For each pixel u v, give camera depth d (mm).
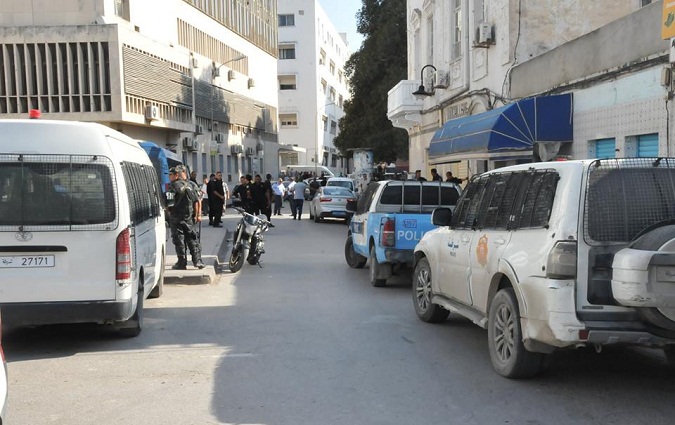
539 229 5676
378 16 42656
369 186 13203
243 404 5520
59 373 6465
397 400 5609
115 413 5320
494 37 18188
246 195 23328
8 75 28219
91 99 28109
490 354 6504
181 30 38594
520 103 14188
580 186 5406
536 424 5047
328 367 6633
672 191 5441
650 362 6836
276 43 59625
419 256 9031
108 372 6492
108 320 7152
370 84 41750
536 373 6066
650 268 4980
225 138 45250
